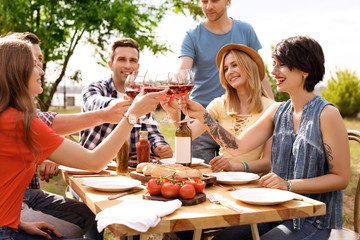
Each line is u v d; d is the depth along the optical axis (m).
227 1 3.80
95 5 9.89
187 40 3.91
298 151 2.06
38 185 2.62
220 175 2.12
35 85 1.61
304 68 2.05
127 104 2.17
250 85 2.98
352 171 6.51
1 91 1.48
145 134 2.33
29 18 9.80
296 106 2.18
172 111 2.37
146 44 10.49
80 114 2.23
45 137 1.55
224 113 3.12
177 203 1.48
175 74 2.13
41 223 1.89
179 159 2.08
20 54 1.52
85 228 2.47
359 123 15.29
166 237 2.54
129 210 1.38
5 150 1.47
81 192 1.79
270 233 1.86
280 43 2.14
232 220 1.44
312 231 1.88
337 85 17.95
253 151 2.94
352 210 4.50
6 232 1.52
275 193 1.69
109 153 1.71
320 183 1.93
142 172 2.03
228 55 3.01
